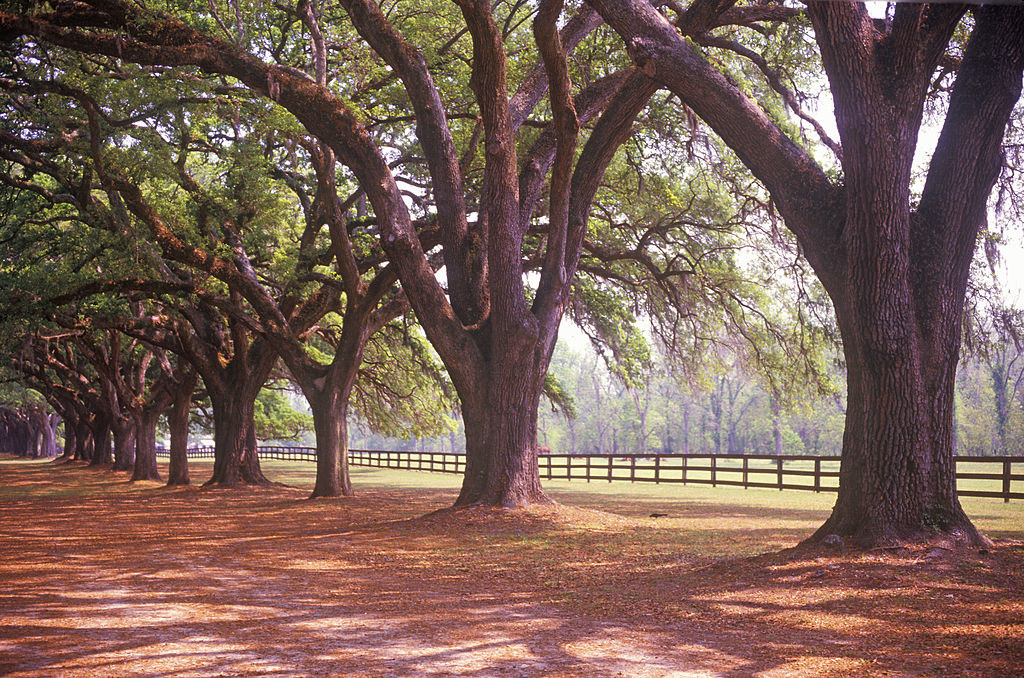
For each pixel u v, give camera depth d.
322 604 8.91
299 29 24.16
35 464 62.25
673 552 11.98
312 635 7.37
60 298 21.92
